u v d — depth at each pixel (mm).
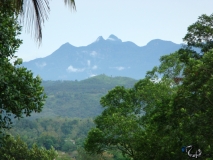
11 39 19594
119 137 44750
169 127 27641
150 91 47844
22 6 10492
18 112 17844
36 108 18875
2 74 17359
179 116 24922
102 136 45656
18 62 19719
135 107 49594
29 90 18688
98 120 48719
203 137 22594
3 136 18172
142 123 47344
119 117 46125
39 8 10492
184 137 23734
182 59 36562
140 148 31422
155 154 29047
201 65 23641
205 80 23562
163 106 29453
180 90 24688
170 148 25484
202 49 35688
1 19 18125
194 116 23234
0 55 18109
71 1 10320
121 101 50656
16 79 18562
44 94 19188
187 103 24266
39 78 19516
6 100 17266
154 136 29500
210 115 22562
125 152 46250
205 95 22938
